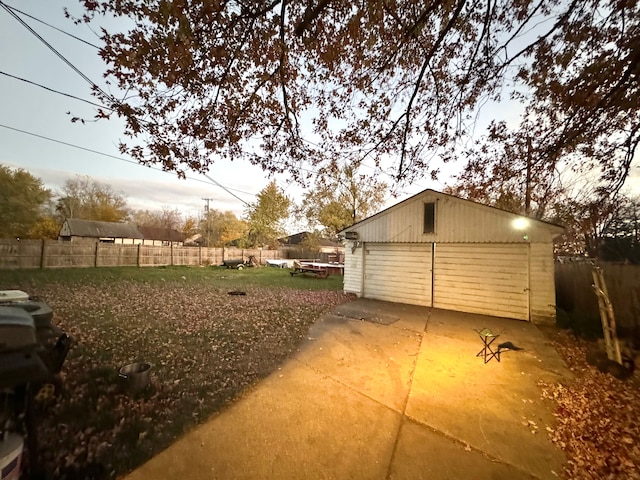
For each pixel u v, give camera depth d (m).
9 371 2.13
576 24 3.59
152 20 2.68
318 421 3.06
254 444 2.66
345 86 4.61
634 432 2.91
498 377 4.28
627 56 3.65
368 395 3.65
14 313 2.55
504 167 5.69
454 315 8.31
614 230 8.34
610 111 4.35
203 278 14.97
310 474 2.33
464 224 8.82
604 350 5.24
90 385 3.55
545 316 7.50
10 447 1.71
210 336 5.73
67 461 2.30
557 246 10.45
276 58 3.83
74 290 9.73
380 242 10.70
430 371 4.45
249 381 3.94
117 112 3.71
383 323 7.26
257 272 19.53
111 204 43.09
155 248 20.36
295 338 5.87
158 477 2.23
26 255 14.77
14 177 27.39
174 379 3.87
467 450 2.65
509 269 8.12
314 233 26.16
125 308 7.62
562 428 3.01
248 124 4.49
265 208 29.36
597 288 5.23
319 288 13.13
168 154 4.23
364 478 2.30
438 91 4.64
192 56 3.13
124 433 2.72
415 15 3.48
